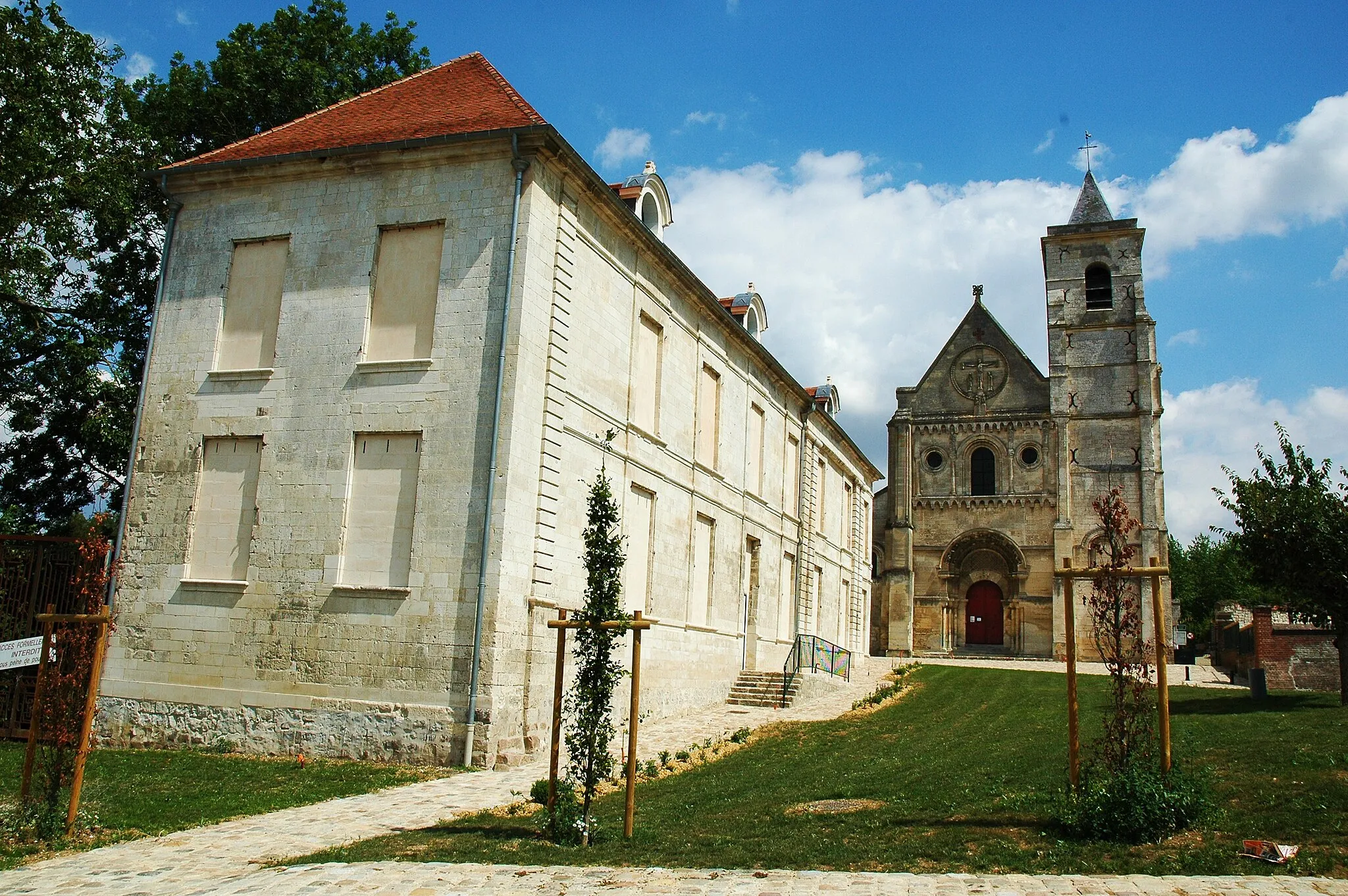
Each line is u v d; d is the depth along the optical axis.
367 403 18.02
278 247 19.52
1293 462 23.09
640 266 22.31
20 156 21.11
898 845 9.92
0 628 18.73
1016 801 11.69
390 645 16.94
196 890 8.84
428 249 18.39
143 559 18.88
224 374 19.09
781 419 32.50
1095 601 10.80
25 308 24.16
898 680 32.31
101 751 17.19
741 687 27.09
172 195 20.34
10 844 10.54
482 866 9.45
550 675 17.78
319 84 27.14
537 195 18.09
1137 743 10.52
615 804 13.12
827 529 37.66
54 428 25.05
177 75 26.84
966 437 52.88
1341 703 22.02
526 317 17.58
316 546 17.78
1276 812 10.18
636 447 21.83
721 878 8.88
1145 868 8.79
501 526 16.77
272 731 17.27
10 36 21.27
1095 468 50.59
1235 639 39.41
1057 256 53.47
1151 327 51.41
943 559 51.97
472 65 22.03
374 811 12.58
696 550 25.31
